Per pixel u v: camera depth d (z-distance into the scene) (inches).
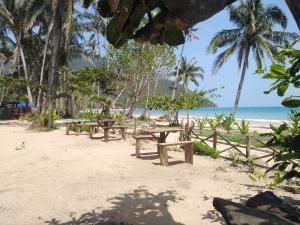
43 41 1366.9
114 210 205.8
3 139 587.8
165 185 263.1
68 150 446.0
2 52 1497.3
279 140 121.6
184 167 335.9
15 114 1413.6
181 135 460.1
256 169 327.6
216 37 1224.2
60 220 190.7
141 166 335.6
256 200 112.0
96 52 1441.9
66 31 925.2
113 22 72.7
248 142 360.2
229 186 262.8
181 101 876.0
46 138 600.4
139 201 222.8
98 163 348.5
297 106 88.0
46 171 315.9
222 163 361.4
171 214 198.8
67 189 251.3
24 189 252.4
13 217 196.4
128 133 666.2
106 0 69.7
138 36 75.9
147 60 943.0
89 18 1250.0
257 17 1149.1
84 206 213.8
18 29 1157.7
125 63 957.8
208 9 65.5
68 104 1368.1
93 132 693.9
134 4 70.2
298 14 76.1
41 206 214.1
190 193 242.4
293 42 87.4
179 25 67.0
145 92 1107.3
